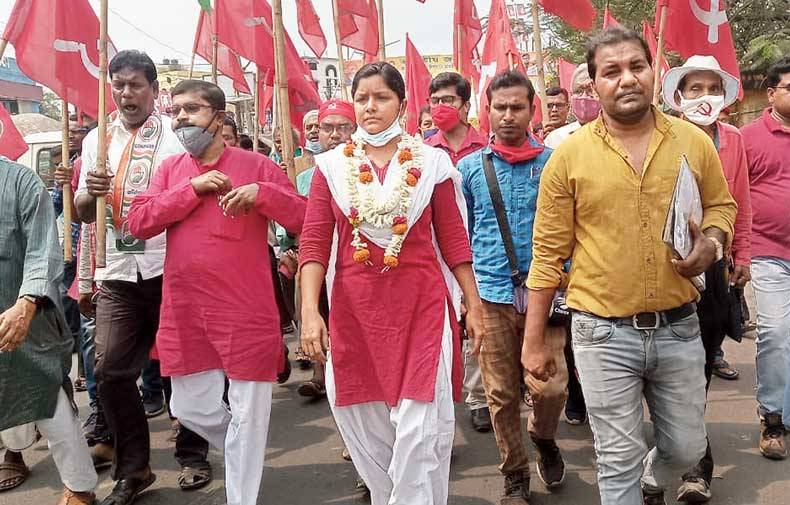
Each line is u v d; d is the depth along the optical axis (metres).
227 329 3.12
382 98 2.69
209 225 3.16
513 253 3.36
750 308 7.22
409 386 2.59
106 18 3.69
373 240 2.62
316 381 5.19
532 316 2.66
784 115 3.90
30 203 3.19
